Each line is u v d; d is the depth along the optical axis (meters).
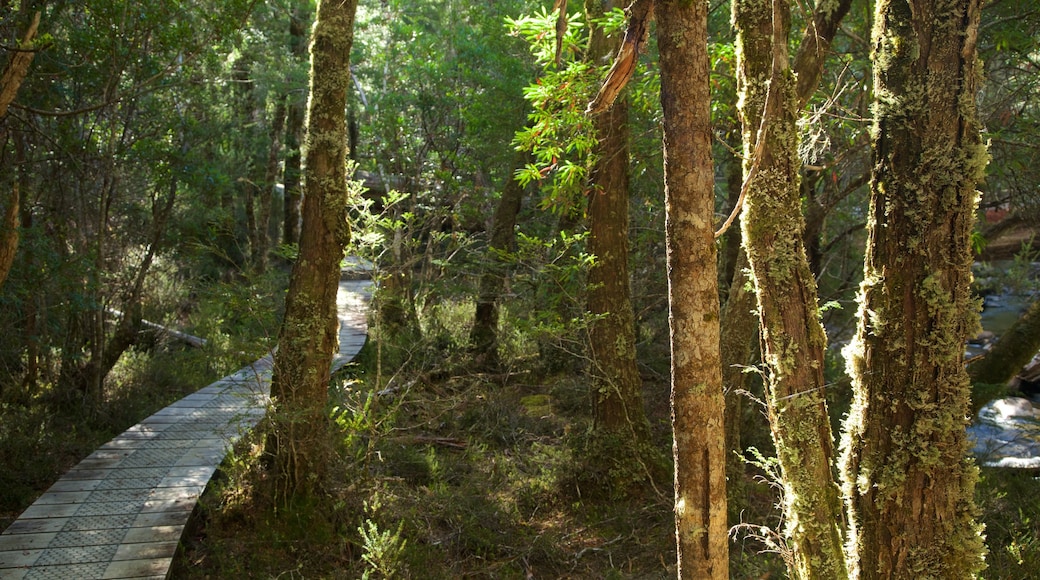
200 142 9.59
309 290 5.69
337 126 5.70
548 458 7.12
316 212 5.68
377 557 4.77
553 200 6.36
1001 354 6.88
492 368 10.23
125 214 9.92
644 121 7.66
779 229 3.16
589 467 6.61
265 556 5.24
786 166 3.17
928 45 2.77
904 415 2.84
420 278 11.20
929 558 2.80
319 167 5.66
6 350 7.76
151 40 7.97
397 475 6.86
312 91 5.69
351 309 13.37
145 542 4.95
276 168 14.23
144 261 9.11
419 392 8.71
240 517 5.64
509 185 10.62
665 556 5.62
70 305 7.55
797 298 3.14
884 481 2.86
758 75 3.29
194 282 11.03
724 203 9.66
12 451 6.65
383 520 5.73
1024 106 7.22
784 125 3.16
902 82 2.82
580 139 5.71
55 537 5.00
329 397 7.21
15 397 7.80
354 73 14.16
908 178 2.81
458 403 8.41
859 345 3.03
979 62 2.79
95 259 7.91
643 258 9.34
